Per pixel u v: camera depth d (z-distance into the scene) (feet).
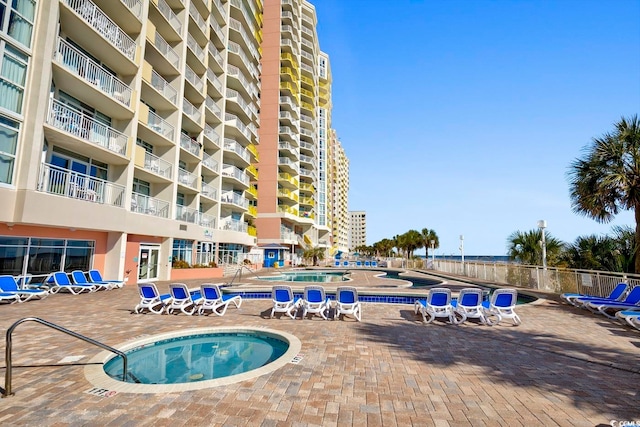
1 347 20.30
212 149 100.01
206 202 98.17
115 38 53.36
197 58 83.10
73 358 18.35
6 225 38.73
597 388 14.97
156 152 72.38
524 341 23.18
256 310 34.71
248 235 123.03
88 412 12.29
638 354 20.16
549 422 11.92
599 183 37.88
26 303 36.70
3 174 35.78
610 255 45.60
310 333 24.98
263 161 157.17
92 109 53.52
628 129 37.68
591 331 26.25
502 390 14.71
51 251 45.16
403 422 11.82
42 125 38.75
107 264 53.88
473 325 28.37
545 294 48.24
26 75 38.27
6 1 35.88
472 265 82.33
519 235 64.34
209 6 89.66
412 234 204.54
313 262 167.02
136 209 59.98
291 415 12.21
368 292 44.27
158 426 11.34
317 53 234.99
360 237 599.57
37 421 11.62
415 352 20.36
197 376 18.45
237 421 11.72
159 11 66.64
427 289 49.26
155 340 23.22
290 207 170.09
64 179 47.16
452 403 13.37
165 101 69.05
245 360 21.29
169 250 68.49
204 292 32.19
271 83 161.38
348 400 13.52
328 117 277.64
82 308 34.14
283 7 175.11
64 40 43.78
